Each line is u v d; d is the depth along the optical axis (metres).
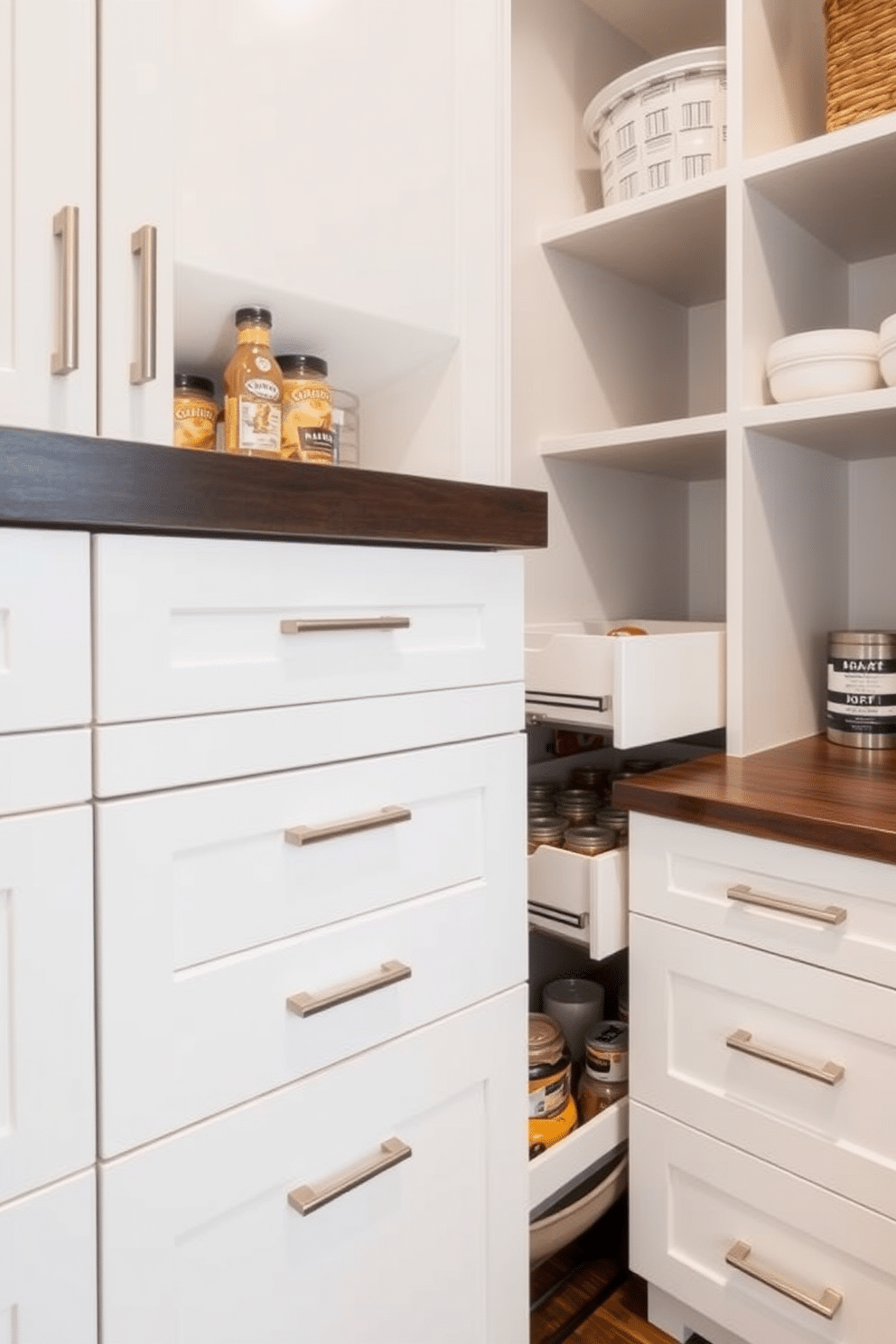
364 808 0.78
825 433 1.27
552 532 1.48
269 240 0.82
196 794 0.66
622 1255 1.27
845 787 1.05
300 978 0.73
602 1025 1.28
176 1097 0.66
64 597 0.60
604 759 1.60
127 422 0.70
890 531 1.49
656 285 1.64
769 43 1.26
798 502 1.38
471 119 1.00
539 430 1.45
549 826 1.21
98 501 0.58
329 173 0.87
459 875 0.88
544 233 1.43
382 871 0.80
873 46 1.14
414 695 0.83
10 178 0.64
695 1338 1.14
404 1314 0.83
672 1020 1.07
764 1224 1.00
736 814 0.97
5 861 0.57
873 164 1.15
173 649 0.66
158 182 0.71
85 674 0.61
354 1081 0.78
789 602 1.36
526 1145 0.95
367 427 1.09
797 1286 0.97
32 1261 0.59
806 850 0.93
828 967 0.92
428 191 0.96
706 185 1.23
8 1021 0.58
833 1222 0.93
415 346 0.99
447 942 0.86
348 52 0.89
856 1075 0.91
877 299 1.48
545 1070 1.14
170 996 0.65
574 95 1.53
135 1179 0.64
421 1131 0.84
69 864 0.60
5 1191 0.58
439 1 0.97
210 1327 0.69
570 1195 1.17
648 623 1.54
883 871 0.87
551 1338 1.12
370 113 0.90
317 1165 0.75
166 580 0.65
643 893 1.09
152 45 0.71
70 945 0.60
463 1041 0.88
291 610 0.73
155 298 0.70
